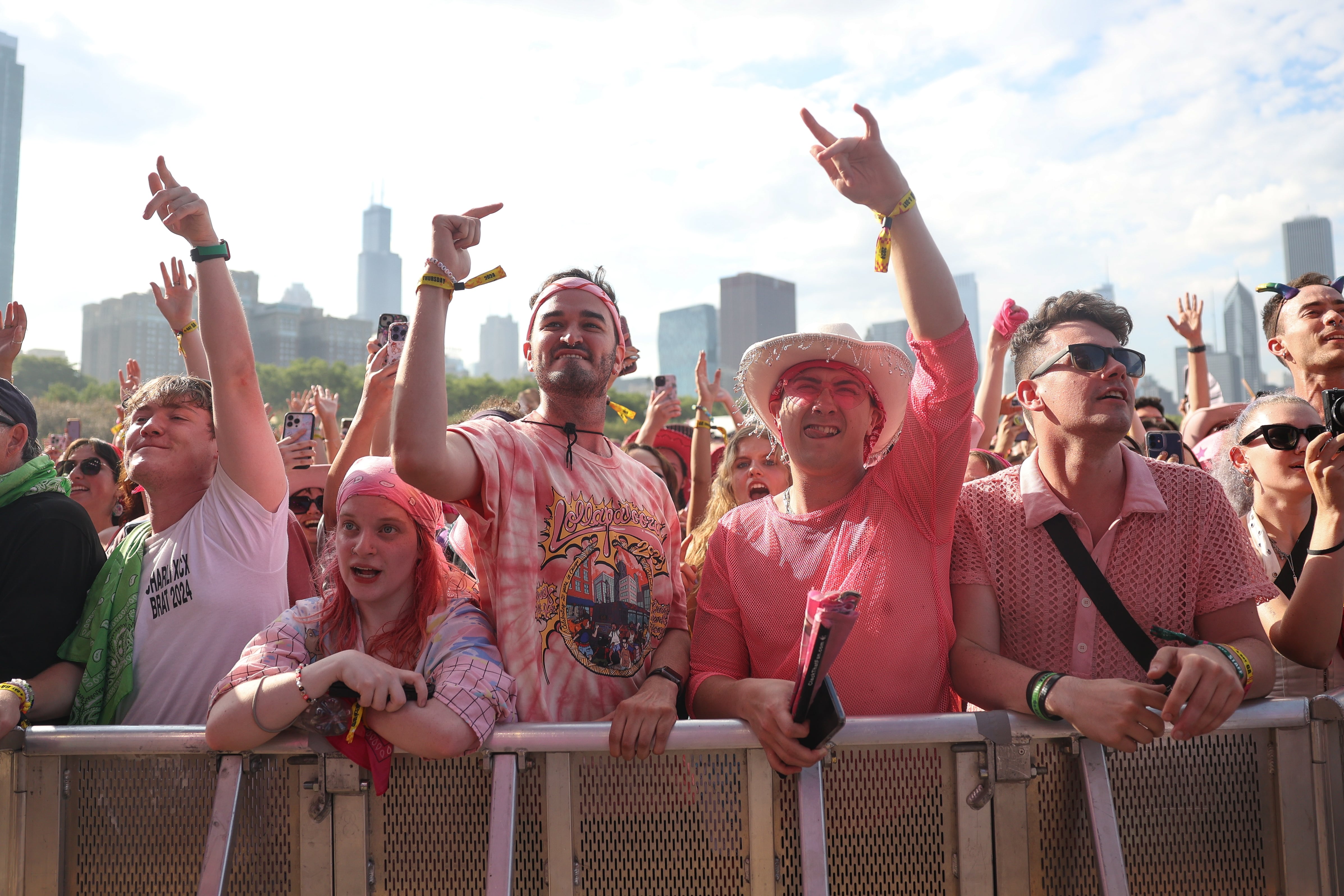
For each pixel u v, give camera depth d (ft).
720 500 12.46
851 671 6.77
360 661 6.08
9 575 7.91
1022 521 7.12
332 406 17.93
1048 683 6.08
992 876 6.13
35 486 8.39
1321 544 6.85
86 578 8.35
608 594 7.16
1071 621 6.84
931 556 6.95
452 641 6.70
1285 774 6.24
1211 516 6.82
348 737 6.08
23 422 8.56
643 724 6.16
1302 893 6.16
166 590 8.16
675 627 7.75
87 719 7.97
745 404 8.03
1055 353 6.97
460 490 6.59
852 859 6.21
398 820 6.32
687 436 20.57
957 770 6.22
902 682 6.74
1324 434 6.78
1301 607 6.89
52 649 7.91
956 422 6.73
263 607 8.34
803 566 7.07
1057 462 7.11
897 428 7.78
